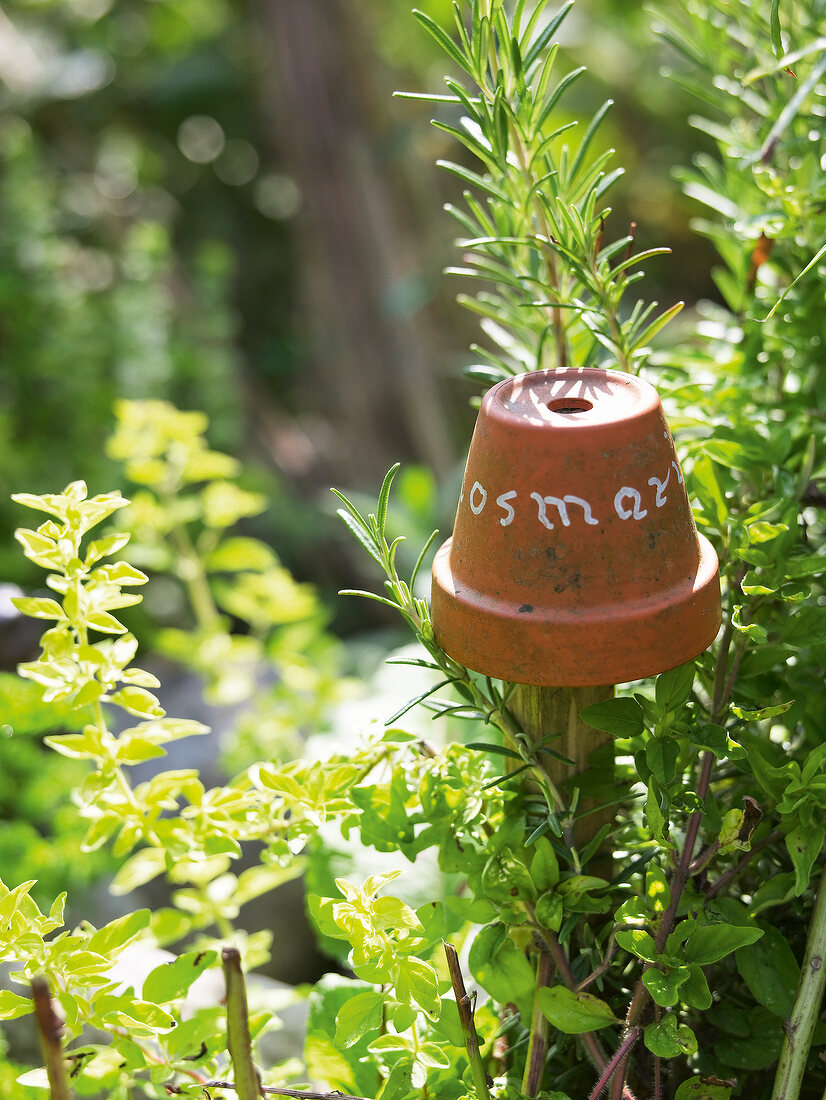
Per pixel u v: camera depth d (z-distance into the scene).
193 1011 0.71
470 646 0.51
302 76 2.37
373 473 2.55
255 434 2.63
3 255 1.90
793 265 0.65
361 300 2.47
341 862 0.70
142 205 3.08
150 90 3.26
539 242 0.57
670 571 0.50
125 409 1.00
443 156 2.48
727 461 0.60
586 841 0.58
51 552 0.58
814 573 0.56
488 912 0.55
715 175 0.72
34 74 3.01
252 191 3.41
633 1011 0.52
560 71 2.85
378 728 0.62
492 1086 0.56
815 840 0.53
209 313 2.33
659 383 0.66
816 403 0.64
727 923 0.52
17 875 0.90
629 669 0.50
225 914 0.69
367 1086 0.59
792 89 0.66
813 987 0.53
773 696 0.60
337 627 2.44
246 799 0.60
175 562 1.13
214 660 1.15
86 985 0.54
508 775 0.55
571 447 0.50
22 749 0.93
